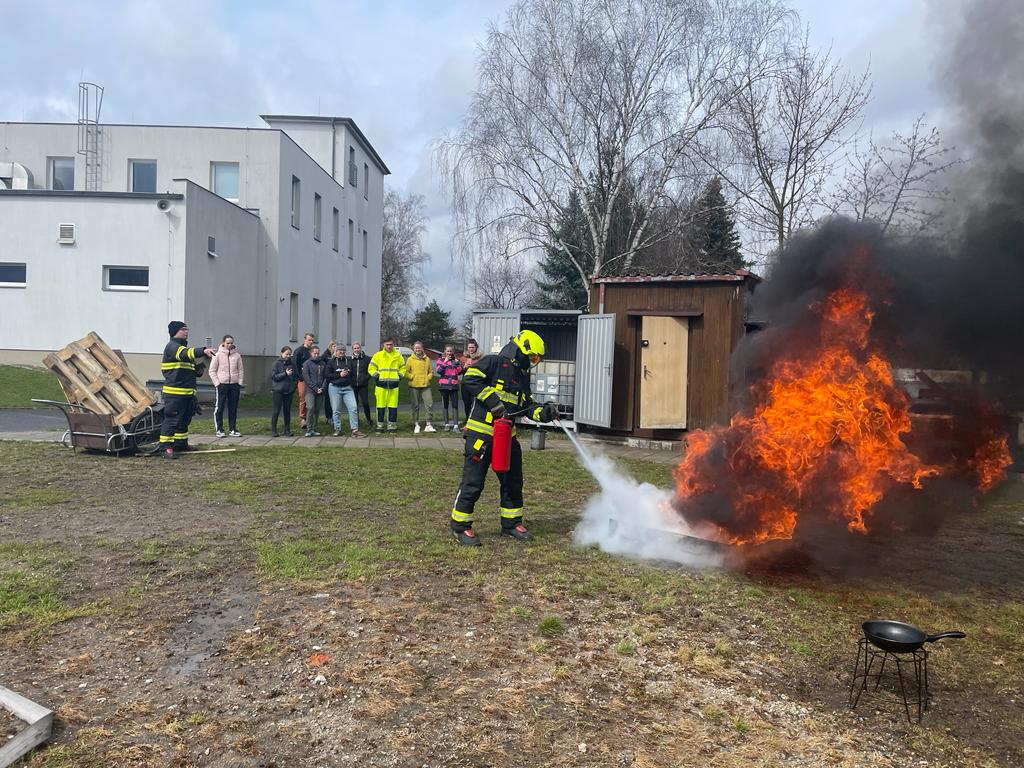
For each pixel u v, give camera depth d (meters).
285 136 24.27
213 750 2.95
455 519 5.97
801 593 4.95
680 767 2.89
